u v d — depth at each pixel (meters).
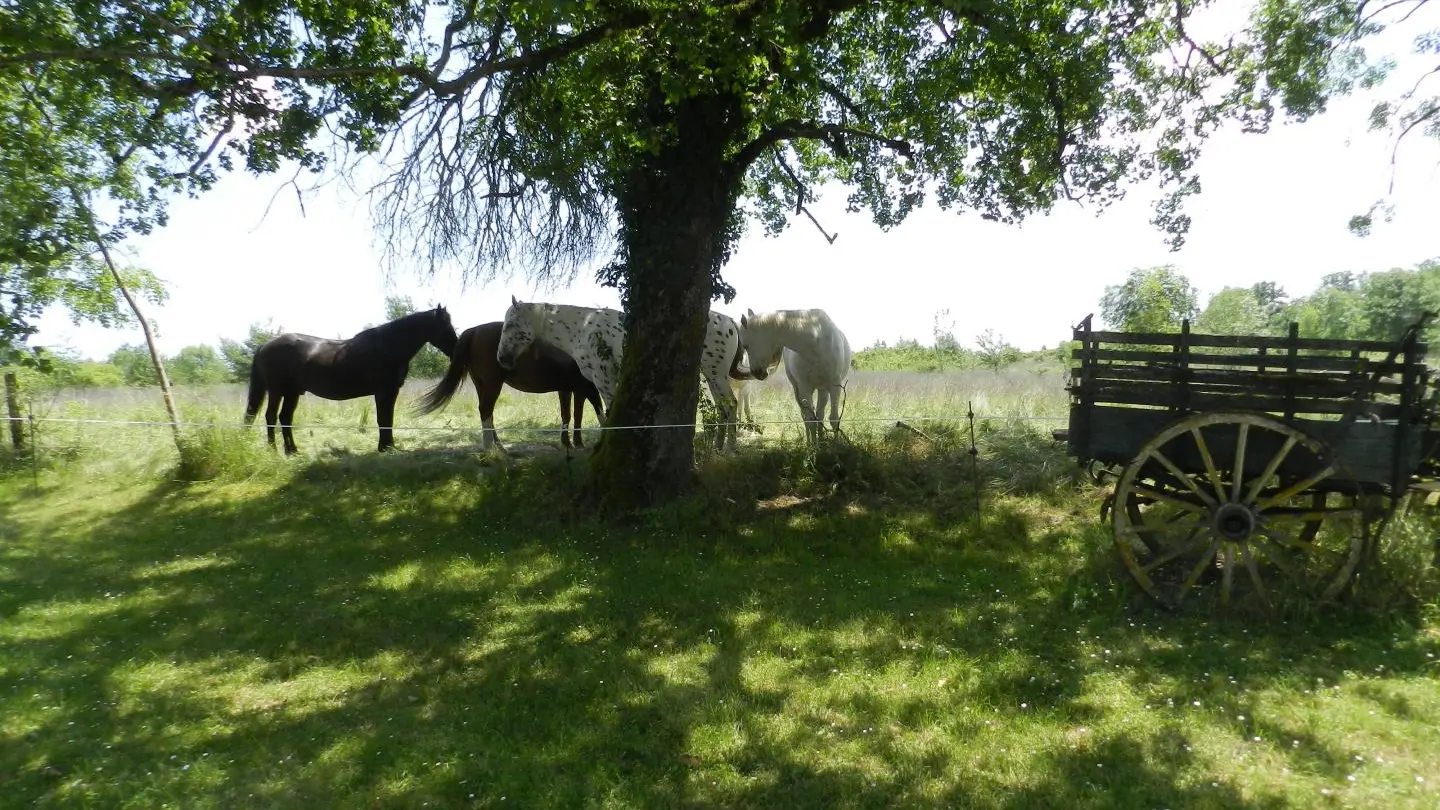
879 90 10.37
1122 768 3.77
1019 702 4.51
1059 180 9.62
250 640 5.88
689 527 8.31
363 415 14.66
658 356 8.84
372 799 3.77
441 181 7.97
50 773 4.05
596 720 4.47
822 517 8.55
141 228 7.39
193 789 3.89
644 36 7.72
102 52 5.32
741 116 8.70
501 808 3.66
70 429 13.66
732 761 3.98
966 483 9.27
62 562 8.06
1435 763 3.68
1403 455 5.05
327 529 9.15
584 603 6.43
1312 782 3.59
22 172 6.61
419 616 6.28
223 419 13.62
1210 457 5.45
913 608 6.11
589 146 8.30
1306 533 5.84
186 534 9.09
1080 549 7.33
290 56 6.97
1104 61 8.57
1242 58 9.09
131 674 5.30
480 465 10.85
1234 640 5.16
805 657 5.23
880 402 13.59
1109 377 5.69
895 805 3.56
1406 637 4.99
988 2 6.77
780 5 6.46
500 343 11.02
